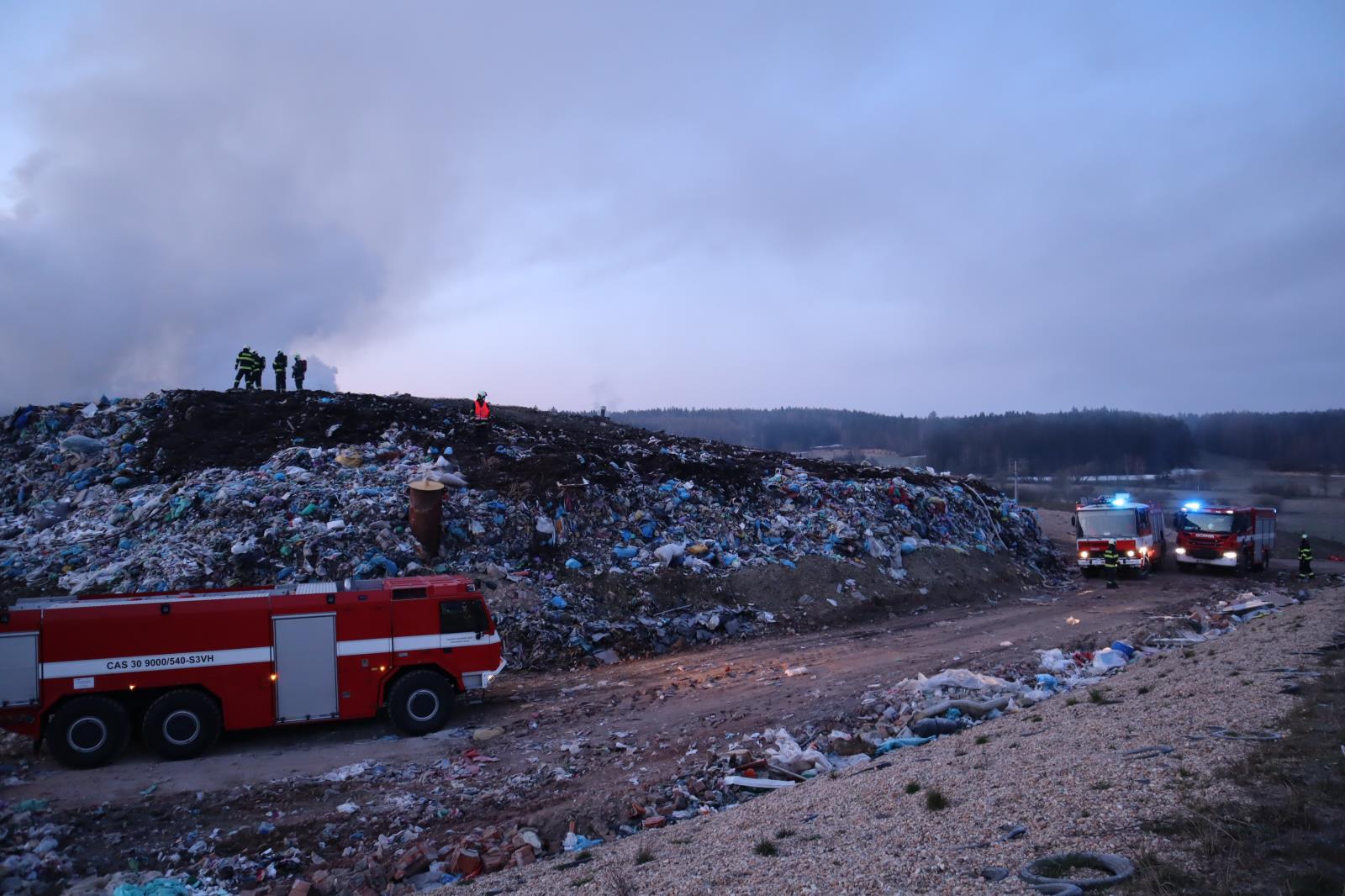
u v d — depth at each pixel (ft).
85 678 40.37
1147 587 102.83
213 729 42.11
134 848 33.09
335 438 87.51
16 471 80.23
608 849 30.78
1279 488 338.13
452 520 73.82
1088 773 26.50
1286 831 19.67
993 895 18.52
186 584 60.59
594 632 66.80
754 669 60.85
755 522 89.66
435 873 31.14
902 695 50.52
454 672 46.98
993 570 103.50
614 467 92.02
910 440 613.93
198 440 83.82
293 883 30.81
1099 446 453.58
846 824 26.89
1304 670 37.47
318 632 44.45
